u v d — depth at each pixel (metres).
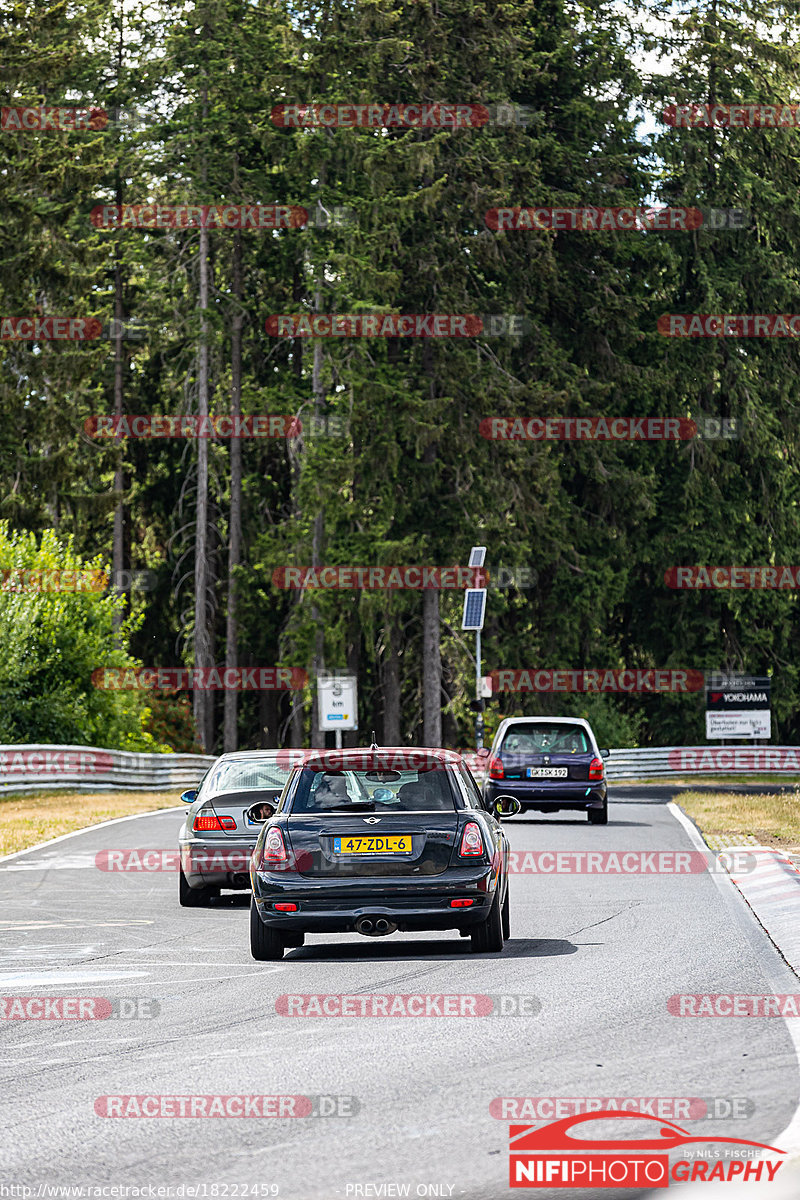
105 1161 25.53
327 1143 26.27
